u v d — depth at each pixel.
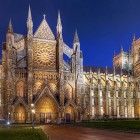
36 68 109.25
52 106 107.38
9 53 103.81
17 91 104.62
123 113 134.00
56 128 63.62
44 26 114.69
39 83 108.56
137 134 38.31
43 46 112.38
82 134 41.19
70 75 114.31
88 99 124.31
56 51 114.12
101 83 131.38
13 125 80.88
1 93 101.12
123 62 161.75
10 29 106.81
